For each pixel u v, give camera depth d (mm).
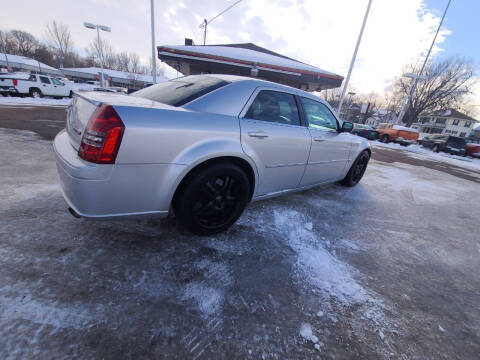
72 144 1529
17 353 976
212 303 1351
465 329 1422
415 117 33781
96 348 1039
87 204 1361
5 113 7203
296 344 1181
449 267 2088
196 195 1755
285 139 2252
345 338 1247
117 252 1646
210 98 1830
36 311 1155
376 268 1905
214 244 1889
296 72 11250
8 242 1593
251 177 2127
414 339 1301
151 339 1109
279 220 2434
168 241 1845
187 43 15117
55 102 12547
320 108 2832
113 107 1347
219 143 1731
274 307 1380
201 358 1061
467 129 48688
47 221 1876
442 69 29734
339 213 2885
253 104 2047
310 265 1802
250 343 1154
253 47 15734
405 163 8250
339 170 3436
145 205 1533
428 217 3250
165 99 1865
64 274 1397
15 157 3293
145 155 1426
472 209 3943
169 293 1374
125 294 1324
